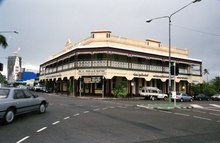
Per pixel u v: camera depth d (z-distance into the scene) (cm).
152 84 4275
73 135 812
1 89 1078
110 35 3700
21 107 1109
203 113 1667
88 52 3438
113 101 2658
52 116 1245
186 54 4791
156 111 1692
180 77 4372
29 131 868
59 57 4309
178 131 935
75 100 2547
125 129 942
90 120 1141
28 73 7431
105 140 754
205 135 868
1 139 745
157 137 816
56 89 4866
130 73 3628
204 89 4969
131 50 3572
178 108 2042
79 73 3550
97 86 3756
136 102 2611
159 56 3953
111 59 3512
